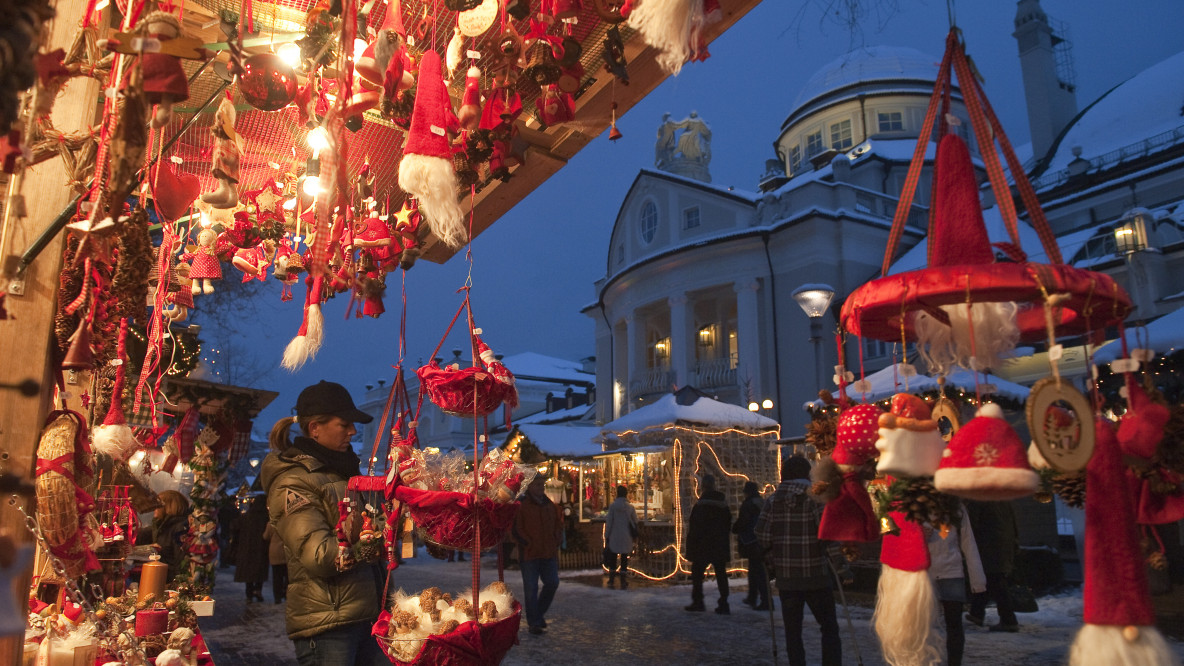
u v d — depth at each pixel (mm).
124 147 1540
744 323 23234
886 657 1746
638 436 14320
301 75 2898
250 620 8914
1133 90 23016
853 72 30547
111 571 4285
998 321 1717
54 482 2133
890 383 8859
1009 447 1384
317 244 2352
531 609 7664
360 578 2727
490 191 4184
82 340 2125
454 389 2457
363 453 49625
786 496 4980
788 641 4887
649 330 28828
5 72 1064
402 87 2699
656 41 1861
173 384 7496
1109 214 19875
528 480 2506
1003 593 7195
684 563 13070
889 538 1784
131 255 2100
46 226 2195
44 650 2703
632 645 7074
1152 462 1507
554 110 2910
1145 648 1274
